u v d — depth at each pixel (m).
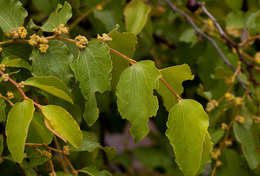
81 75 0.54
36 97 0.58
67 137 0.50
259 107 0.72
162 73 0.54
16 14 0.56
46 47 0.54
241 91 0.74
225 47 0.77
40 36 0.57
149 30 0.75
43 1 0.74
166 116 0.71
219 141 0.73
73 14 0.71
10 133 0.49
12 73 0.54
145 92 0.52
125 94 0.53
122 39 0.57
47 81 0.52
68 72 0.54
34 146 0.55
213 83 0.76
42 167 0.60
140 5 0.71
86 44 0.55
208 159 0.55
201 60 0.77
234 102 0.70
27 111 0.50
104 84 0.54
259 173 0.70
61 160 0.59
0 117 0.53
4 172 0.63
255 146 0.69
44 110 0.50
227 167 0.71
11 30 0.55
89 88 0.54
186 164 0.51
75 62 0.54
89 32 0.75
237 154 0.71
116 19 0.74
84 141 0.60
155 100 0.52
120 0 0.75
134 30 0.70
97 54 0.54
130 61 0.54
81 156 0.65
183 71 0.54
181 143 0.52
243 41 0.76
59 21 0.55
